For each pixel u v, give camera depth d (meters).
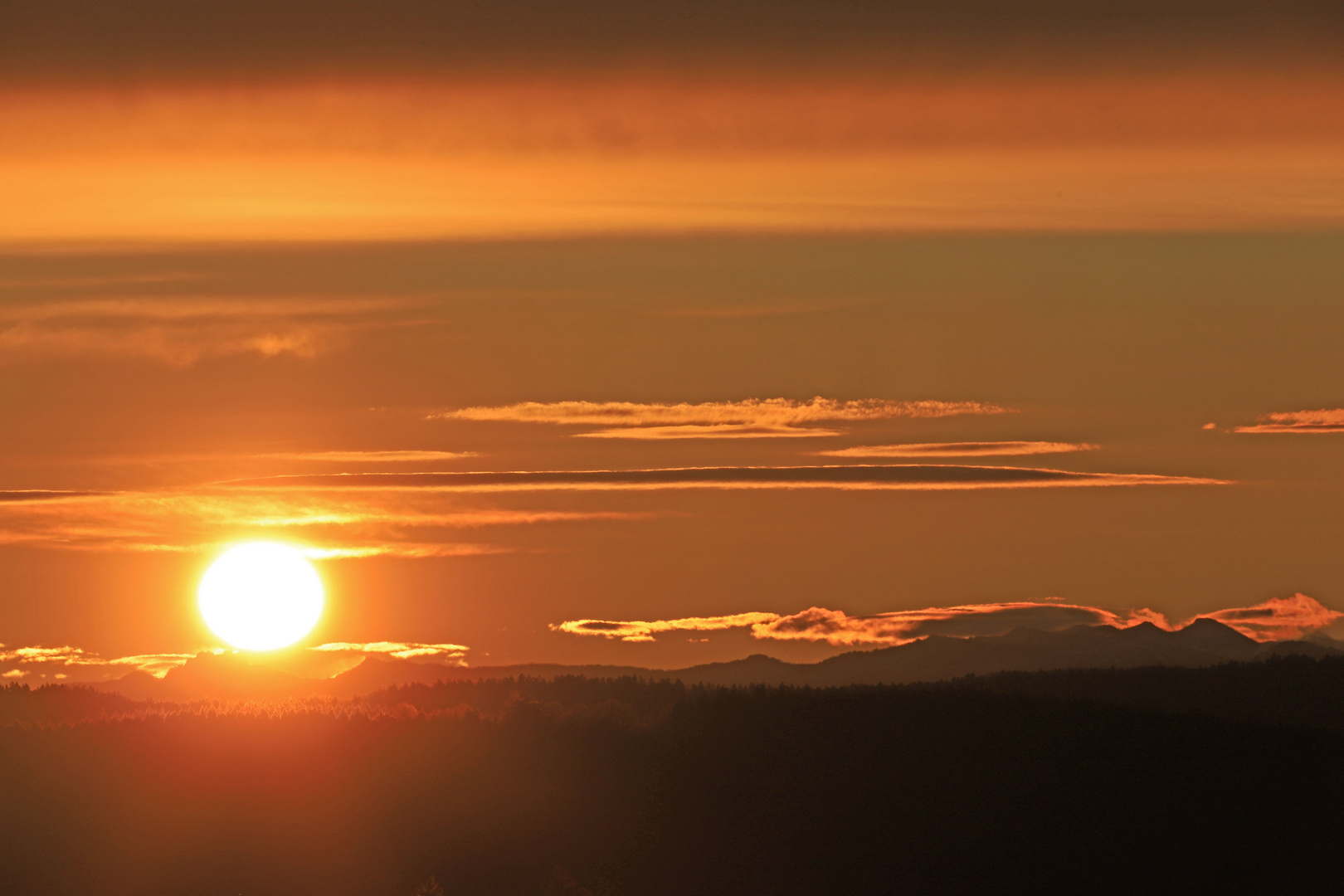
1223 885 138.12
